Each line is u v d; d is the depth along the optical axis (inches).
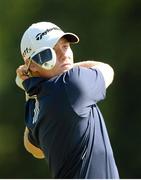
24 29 2053.4
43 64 610.2
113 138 1999.3
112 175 602.9
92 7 2027.6
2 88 2037.4
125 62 2023.9
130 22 2058.3
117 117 2006.6
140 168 1994.3
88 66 633.0
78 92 597.9
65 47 619.5
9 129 2047.2
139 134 2006.6
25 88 621.9
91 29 2014.0
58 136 604.7
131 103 2017.7
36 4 2043.6
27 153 2044.8
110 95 2001.7
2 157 2059.5
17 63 2044.8
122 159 2001.7
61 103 600.1
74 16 2017.7
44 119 609.0
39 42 612.7
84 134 599.2
